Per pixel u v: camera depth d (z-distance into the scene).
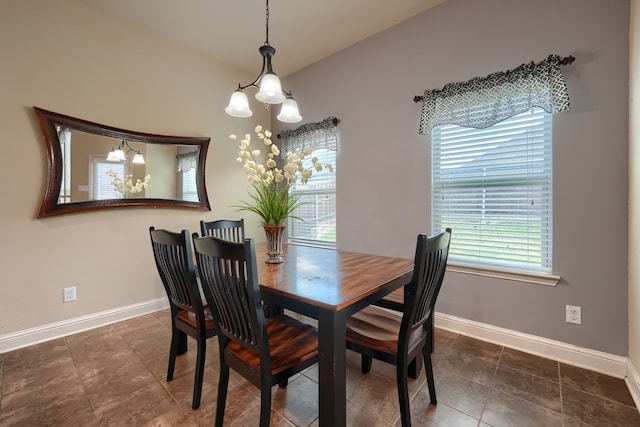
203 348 1.54
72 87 2.38
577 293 1.89
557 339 1.96
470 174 2.33
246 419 1.46
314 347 1.35
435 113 2.38
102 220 2.57
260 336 1.14
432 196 2.51
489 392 1.65
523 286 2.08
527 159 2.08
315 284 1.38
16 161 2.15
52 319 2.32
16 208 2.16
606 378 1.75
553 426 1.40
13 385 1.71
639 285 1.56
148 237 2.85
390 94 2.73
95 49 2.50
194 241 1.33
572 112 1.87
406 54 2.62
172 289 1.70
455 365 1.92
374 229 2.87
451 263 2.38
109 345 2.21
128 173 2.69
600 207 1.80
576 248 1.88
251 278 1.11
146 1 2.41
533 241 2.07
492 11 2.17
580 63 1.84
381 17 2.59
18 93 2.15
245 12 2.53
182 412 1.50
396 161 2.70
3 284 2.12
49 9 2.27
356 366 1.94
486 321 2.24
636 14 1.57
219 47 3.09
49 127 2.25
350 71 3.03
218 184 3.38
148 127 2.82
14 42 2.13
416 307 1.31
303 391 1.68
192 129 3.15
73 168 2.38
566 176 1.90
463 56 2.30
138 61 2.75
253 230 3.72
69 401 1.58
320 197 3.39
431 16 2.46
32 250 2.23
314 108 3.39
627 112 1.70
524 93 1.98
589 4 1.81
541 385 1.70
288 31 2.80
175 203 2.99
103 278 2.58
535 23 1.99
